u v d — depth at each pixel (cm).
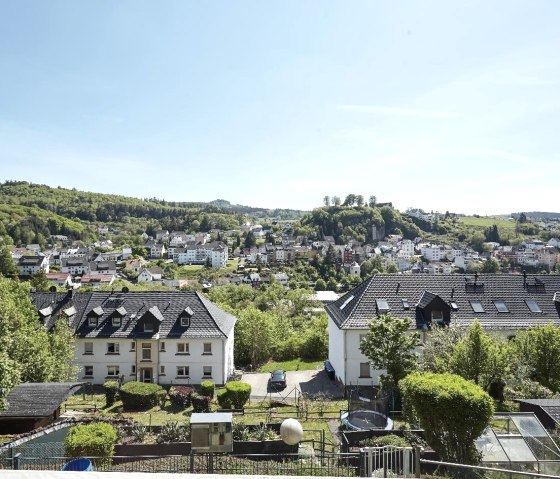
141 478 290
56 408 2761
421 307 3944
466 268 18912
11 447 1828
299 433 1222
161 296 4747
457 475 1291
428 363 3069
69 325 4453
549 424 2155
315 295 11869
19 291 4144
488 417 1647
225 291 9944
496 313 4003
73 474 282
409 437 2053
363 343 2967
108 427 1930
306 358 5231
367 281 4266
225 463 1761
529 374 3069
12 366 2298
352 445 2062
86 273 17875
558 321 3944
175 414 3309
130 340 4362
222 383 4306
